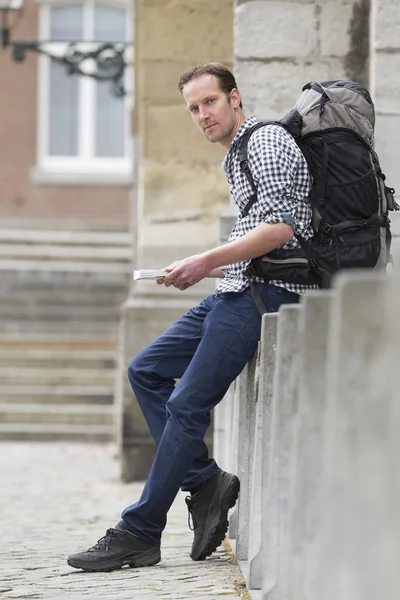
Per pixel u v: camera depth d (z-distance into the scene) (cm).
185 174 3397
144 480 3369
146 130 3394
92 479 3522
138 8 4088
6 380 5200
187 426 1533
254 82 2219
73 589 1484
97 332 5828
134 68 4128
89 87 7462
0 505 2819
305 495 1091
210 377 1520
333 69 2216
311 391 1091
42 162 7425
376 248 1452
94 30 7412
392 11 2050
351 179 1445
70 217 7369
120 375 4041
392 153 2050
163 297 3391
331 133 1460
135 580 1522
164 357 1625
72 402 5122
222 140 1549
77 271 5919
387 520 830
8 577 1647
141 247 3400
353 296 912
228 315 1513
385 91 2052
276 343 1327
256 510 1418
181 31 3369
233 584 1468
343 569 910
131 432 3362
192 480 1636
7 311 5834
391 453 827
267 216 1448
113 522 2419
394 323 832
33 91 7394
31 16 7375
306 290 1493
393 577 819
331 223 1455
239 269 1517
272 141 1461
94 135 7462
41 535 2205
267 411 1395
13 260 6172
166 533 2100
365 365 891
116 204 7388
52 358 5278
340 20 2211
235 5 2227
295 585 1101
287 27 2217
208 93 1537
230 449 1998
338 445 927
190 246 3388
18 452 4488
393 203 1493
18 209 7350
